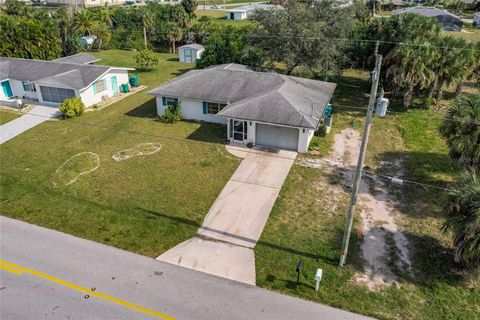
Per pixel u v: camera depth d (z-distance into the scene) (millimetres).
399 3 98812
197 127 29984
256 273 15805
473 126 20328
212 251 17031
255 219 19266
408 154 25984
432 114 32625
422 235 18125
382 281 15438
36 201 20422
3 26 43750
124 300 14414
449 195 16422
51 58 47656
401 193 21594
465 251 15102
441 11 69375
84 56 44656
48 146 26797
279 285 15172
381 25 38625
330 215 19609
